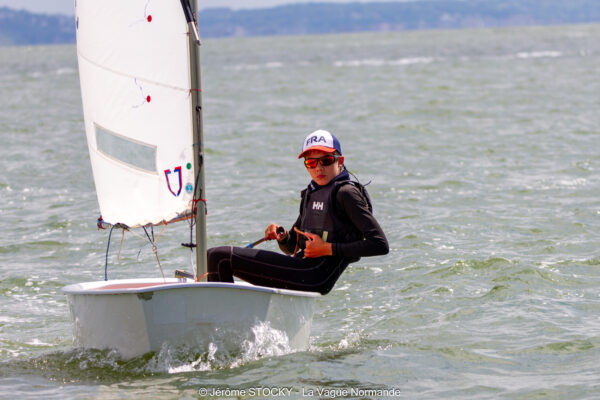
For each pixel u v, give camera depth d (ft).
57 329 75.72
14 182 157.07
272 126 245.86
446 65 597.93
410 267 94.38
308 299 66.44
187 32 63.72
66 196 143.64
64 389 57.52
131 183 66.08
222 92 391.45
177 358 60.29
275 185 150.51
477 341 68.90
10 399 55.83
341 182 65.26
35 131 242.17
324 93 371.76
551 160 170.50
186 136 64.64
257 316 61.93
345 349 67.15
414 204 130.72
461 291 84.58
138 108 64.95
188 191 64.90
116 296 59.67
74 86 467.11
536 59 654.53
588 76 437.99
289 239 69.62
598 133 208.44
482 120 247.50
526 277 87.81
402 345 68.33
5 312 81.35
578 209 123.03
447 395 56.18
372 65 630.33
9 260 102.06
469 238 107.45
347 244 64.28
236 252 65.62
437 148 193.06
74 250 106.83
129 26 64.23
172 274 93.97
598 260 94.48
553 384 57.93
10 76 609.01
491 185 145.48
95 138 66.49
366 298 84.43
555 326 71.97
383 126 238.27
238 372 60.08
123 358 61.00
